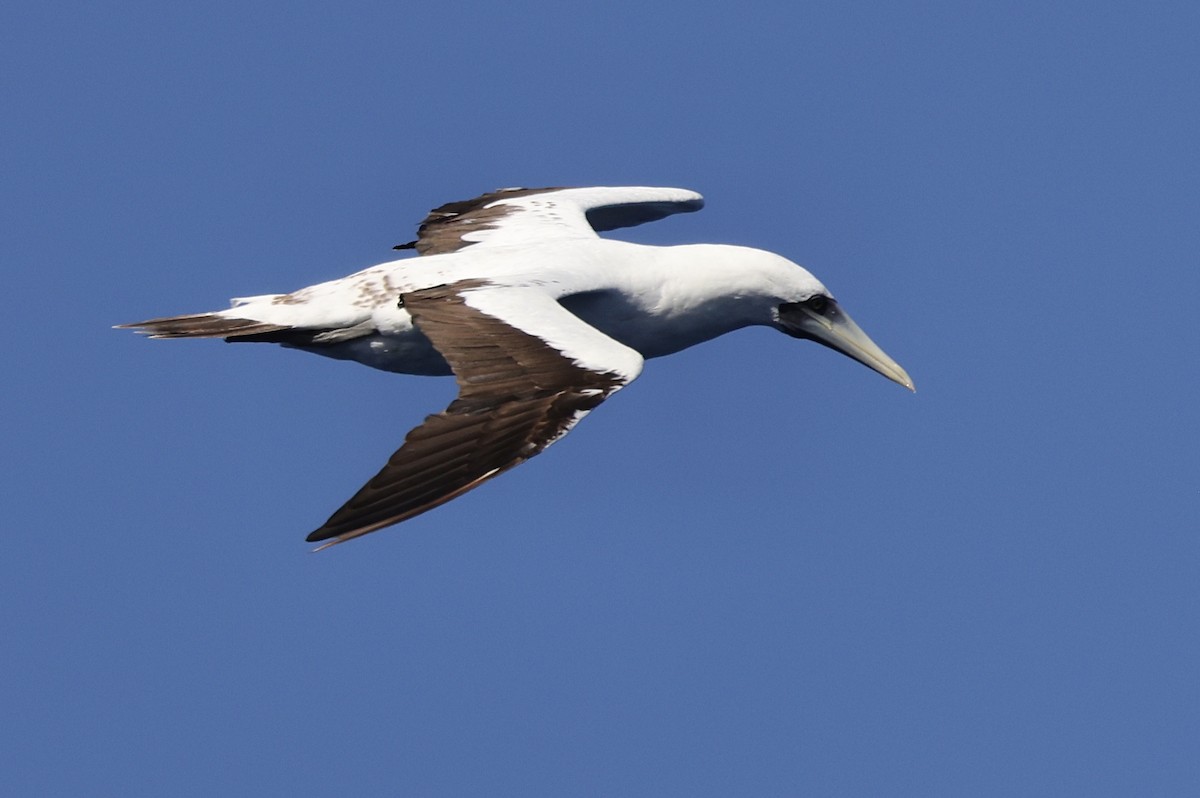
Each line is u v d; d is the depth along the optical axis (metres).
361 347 16.05
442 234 18.47
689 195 19.55
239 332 15.96
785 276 17.25
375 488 12.38
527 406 13.03
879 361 17.39
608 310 16.45
